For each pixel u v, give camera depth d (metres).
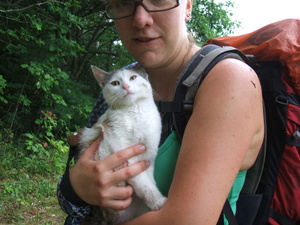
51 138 2.24
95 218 0.45
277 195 0.42
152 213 0.33
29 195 1.45
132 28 0.43
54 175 1.77
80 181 0.37
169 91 0.49
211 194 0.31
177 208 0.31
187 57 0.46
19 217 1.23
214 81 0.36
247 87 0.34
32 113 2.32
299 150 0.42
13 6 1.91
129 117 0.43
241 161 0.33
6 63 2.30
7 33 1.88
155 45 0.43
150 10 0.42
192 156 0.33
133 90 0.45
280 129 0.42
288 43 0.45
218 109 0.33
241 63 0.37
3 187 1.47
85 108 2.28
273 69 0.45
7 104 2.34
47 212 1.32
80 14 3.06
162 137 0.43
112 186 0.36
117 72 0.53
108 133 0.43
